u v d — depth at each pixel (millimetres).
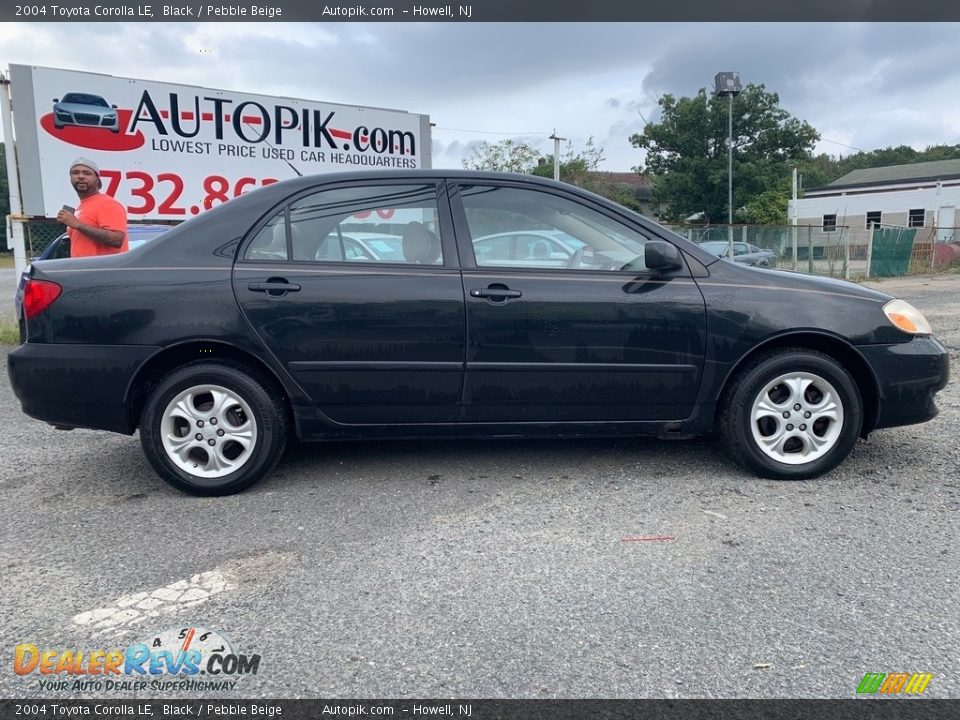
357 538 3244
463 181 3887
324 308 3633
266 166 10922
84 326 3578
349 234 3789
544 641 2438
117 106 9609
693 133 42750
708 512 3496
